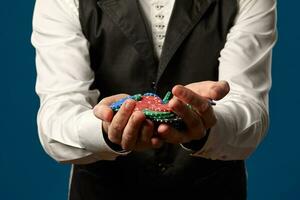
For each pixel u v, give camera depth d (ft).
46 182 8.79
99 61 5.38
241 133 4.81
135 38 5.30
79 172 5.48
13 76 8.65
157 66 5.33
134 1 5.32
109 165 5.35
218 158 4.82
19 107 8.70
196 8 5.35
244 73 5.16
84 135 4.65
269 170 8.64
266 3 5.39
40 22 5.40
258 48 5.29
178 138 4.27
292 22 8.43
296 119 8.54
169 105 4.12
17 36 8.60
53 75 5.17
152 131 4.20
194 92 4.17
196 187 5.35
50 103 5.04
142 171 5.31
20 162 8.77
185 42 5.32
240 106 4.93
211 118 4.26
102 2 5.34
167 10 5.38
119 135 4.25
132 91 5.33
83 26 5.32
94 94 5.20
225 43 5.34
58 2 5.35
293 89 8.52
